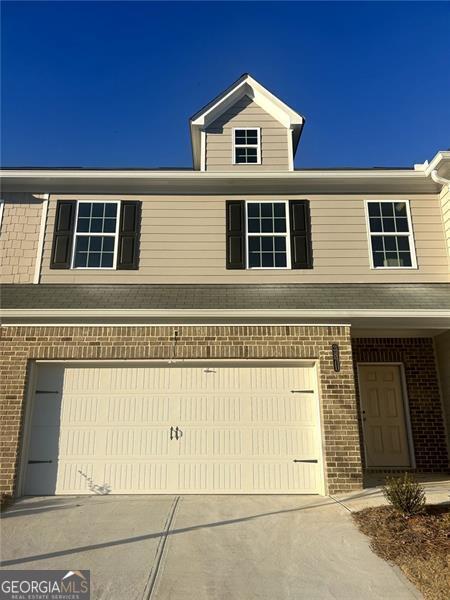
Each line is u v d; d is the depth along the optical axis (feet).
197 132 35.96
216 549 16.94
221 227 32.14
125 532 18.70
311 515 20.57
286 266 31.60
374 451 31.19
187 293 28.81
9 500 23.02
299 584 14.32
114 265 31.27
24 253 31.30
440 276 31.30
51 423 25.30
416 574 14.70
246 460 25.02
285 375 26.12
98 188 32.78
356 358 32.17
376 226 32.45
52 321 26.00
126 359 25.77
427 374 31.91
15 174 31.55
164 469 24.89
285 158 34.71
